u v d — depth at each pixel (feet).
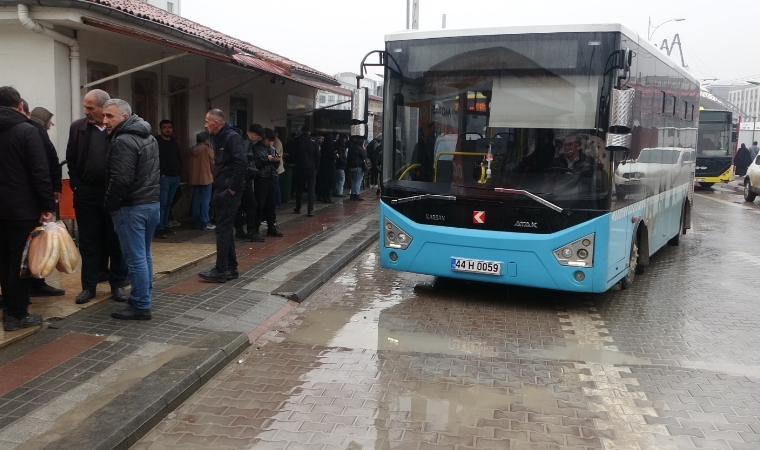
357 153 60.29
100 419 13.23
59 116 28.37
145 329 18.92
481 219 23.48
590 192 22.25
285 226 42.19
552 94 22.54
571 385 16.88
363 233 39.83
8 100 17.24
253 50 49.44
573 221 22.41
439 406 15.31
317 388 16.22
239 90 48.80
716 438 13.94
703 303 26.05
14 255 17.43
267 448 13.09
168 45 27.96
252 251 32.63
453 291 27.09
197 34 32.65
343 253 32.91
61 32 28.17
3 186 16.98
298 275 27.40
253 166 34.73
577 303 25.58
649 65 27.45
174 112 39.55
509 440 13.67
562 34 22.38
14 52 28.25
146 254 19.94
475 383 16.85
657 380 17.37
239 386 16.26
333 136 64.59
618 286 27.07
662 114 31.01
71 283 23.40
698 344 20.68
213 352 17.30
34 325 18.13
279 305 23.32
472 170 23.56
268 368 17.56
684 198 39.91
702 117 87.86
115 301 21.29
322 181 57.41
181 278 25.67
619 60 21.72
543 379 17.26
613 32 21.88
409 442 13.47
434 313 23.62
